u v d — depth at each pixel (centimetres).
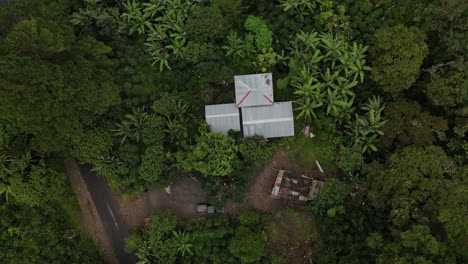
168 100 2700
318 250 2723
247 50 2775
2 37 2234
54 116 2150
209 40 2784
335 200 2616
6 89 1986
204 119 2786
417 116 2447
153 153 2544
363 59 2639
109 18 2691
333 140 2722
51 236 2758
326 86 2734
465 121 2445
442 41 2462
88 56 2411
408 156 2291
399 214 2219
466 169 2209
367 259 2408
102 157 2583
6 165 2445
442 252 2016
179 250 2705
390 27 2727
